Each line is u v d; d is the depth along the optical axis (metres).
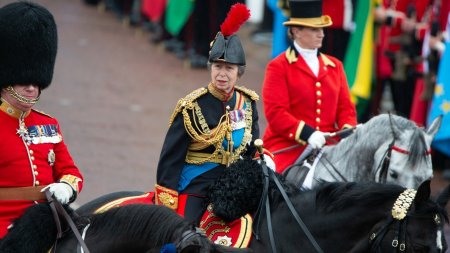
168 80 58.78
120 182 39.38
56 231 19.91
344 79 28.31
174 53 66.19
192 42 62.47
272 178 21.42
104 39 69.44
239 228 20.94
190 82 58.56
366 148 24.66
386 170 24.19
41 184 21.00
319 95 27.34
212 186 21.52
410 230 18.48
